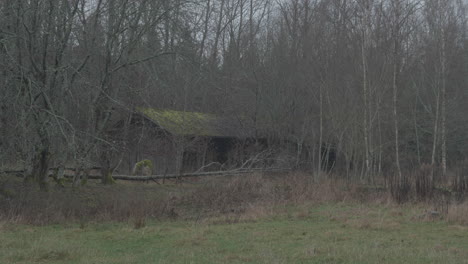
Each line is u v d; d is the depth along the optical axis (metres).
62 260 8.54
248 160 24.88
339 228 12.34
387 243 10.25
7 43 14.38
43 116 14.77
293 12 33.84
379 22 26.77
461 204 14.72
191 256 8.87
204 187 19.66
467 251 9.34
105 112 17.44
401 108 32.16
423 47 32.47
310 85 27.12
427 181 17.77
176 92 20.52
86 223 13.20
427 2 31.08
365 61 24.70
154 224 13.37
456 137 33.94
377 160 30.28
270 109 28.08
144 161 22.30
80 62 16.17
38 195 15.29
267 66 29.41
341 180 22.23
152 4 16.56
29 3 14.59
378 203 16.81
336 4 33.19
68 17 15.35
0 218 12.74
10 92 14.39
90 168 18.91
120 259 8.59
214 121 27.20
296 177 22.77
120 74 16.95
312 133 26.48
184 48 17.25
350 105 24.61
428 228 12.15
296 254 9.01
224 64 29.73
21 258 8.56
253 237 10.98
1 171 15.11
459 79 34.69
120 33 16.55
